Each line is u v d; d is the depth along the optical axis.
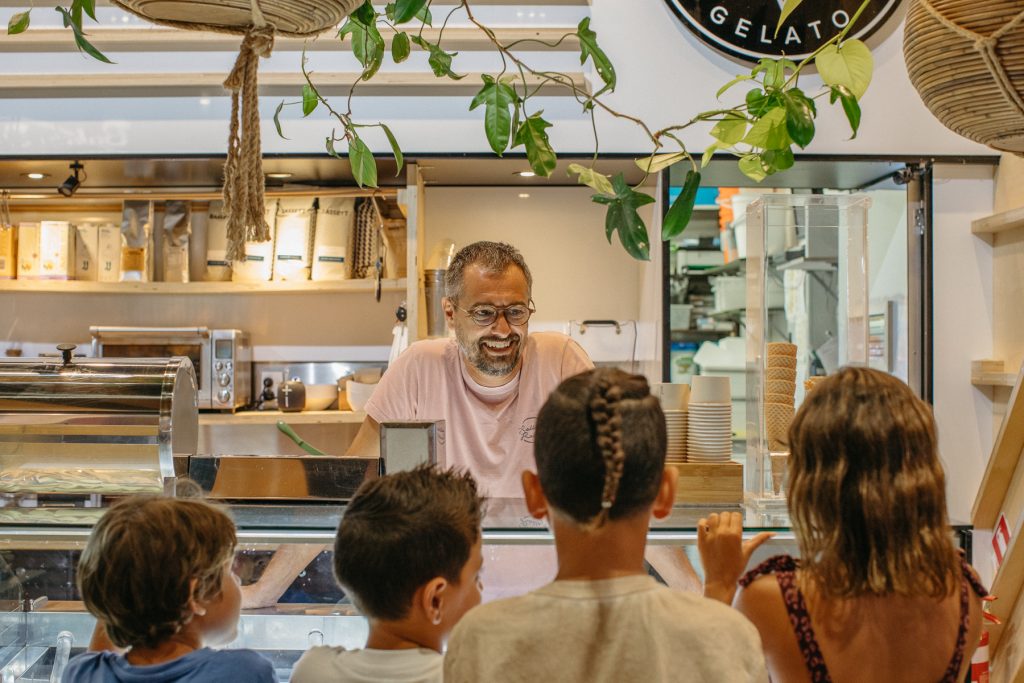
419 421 1.64
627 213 1.61
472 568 1.23
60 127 2.90
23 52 2.86
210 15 1.29
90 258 3.41
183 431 1.94
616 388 1.07
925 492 1.20
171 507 1.28
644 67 2.84
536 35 2.75
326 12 1.33
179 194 3.33
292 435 1.85
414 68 2.85
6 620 1.52
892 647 1.22
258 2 1.25
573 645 1.01
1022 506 2.43
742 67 2.83
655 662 1.00
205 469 1.77
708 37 2.79
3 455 1.83
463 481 1.26
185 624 1.28
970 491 2.88
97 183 3.37
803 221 2.08
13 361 1.92
